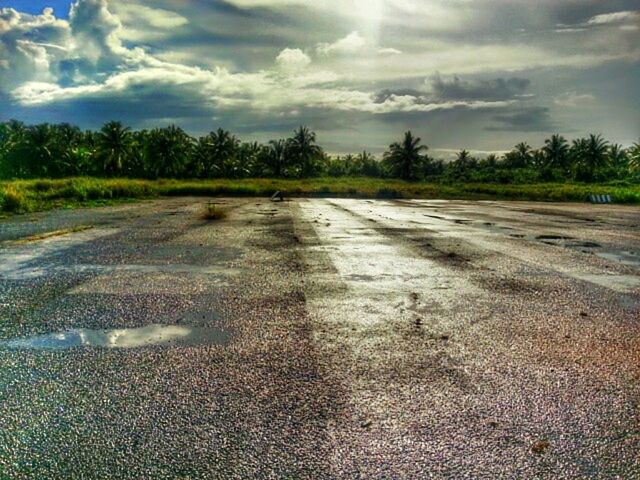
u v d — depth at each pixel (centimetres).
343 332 431
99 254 825
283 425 271
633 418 282
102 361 363
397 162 8194
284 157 8544
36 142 6669
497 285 622
